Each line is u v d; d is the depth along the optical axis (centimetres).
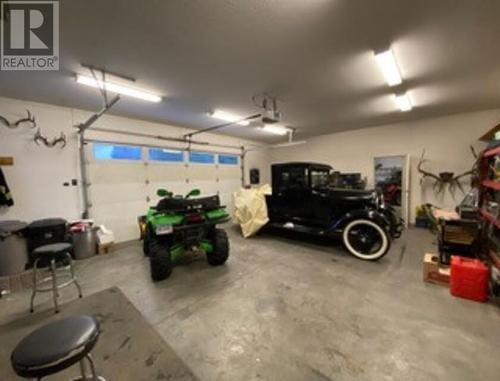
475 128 560
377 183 713
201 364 180
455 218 361
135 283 324
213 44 262
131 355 187
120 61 293
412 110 543
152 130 607
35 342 112
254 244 505
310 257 418
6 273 350
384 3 204
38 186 437
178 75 338
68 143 470
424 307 251
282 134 809
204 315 245
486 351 187
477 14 219
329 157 823
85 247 429
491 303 254
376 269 357
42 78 333
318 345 199
